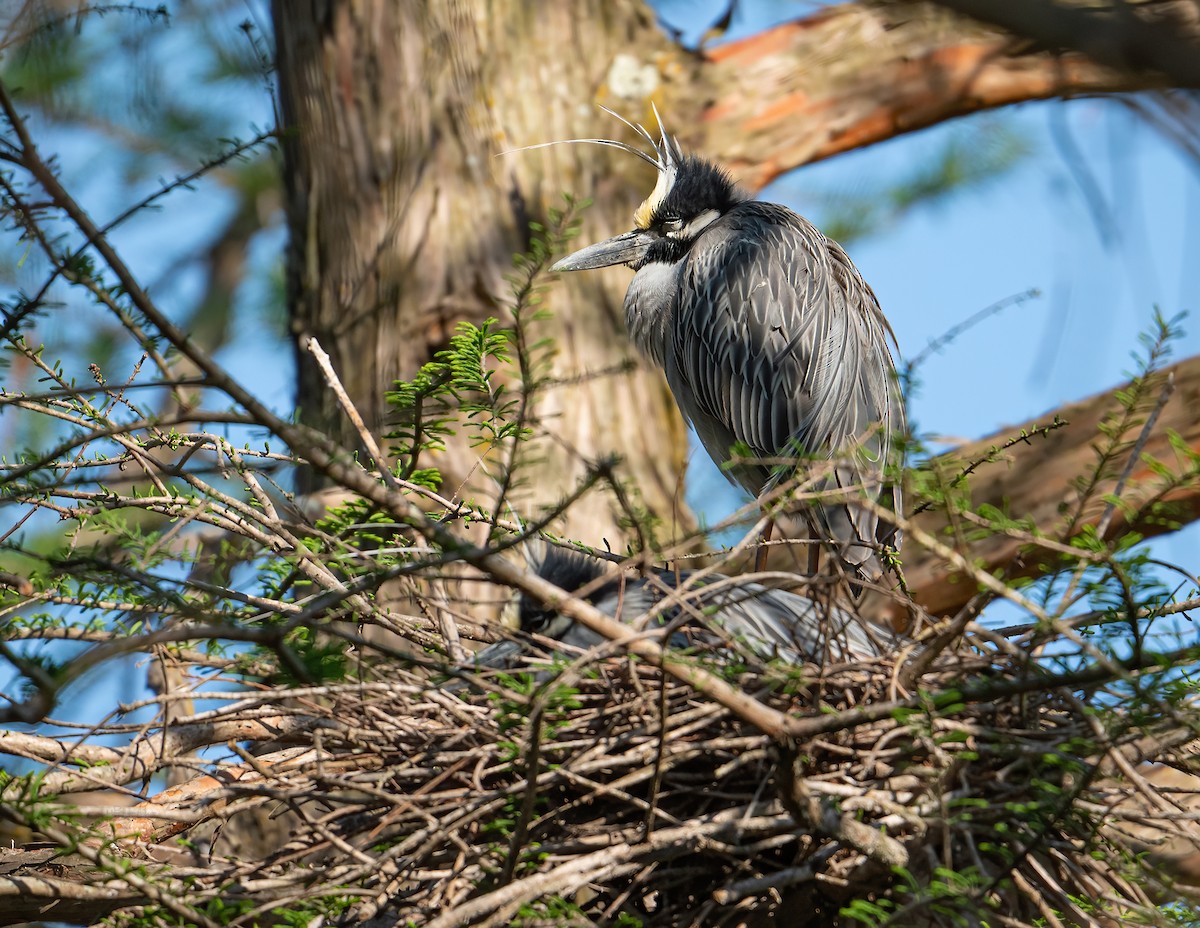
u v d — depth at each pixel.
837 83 13.60
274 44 13.80
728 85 13.68
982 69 13.21
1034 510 10.64
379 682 6.75
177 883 6.75
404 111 13.09
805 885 6.45
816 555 10.45
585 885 6.41
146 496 7.86
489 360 11.73
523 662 7.38
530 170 13.01
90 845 6.44
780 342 11.54
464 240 12.65
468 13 13.27
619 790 6.47
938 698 5.72
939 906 5.87
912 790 6.24
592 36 13.69
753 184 13.67
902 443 5.86
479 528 10.98
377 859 6.13
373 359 12.55
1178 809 6.36
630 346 13.08
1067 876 6.59
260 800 7.30
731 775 6.59
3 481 5.27
